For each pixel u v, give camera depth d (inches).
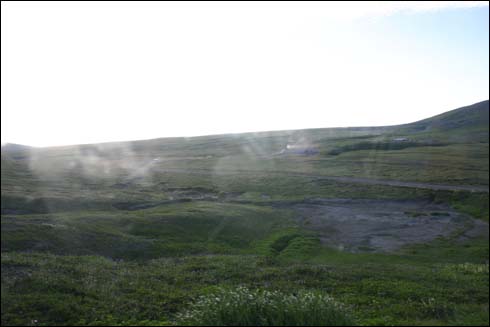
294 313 619.5
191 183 3617.1
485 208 2506.2
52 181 3250.5
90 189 2997.0
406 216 2400.3
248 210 2274.9
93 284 877.2
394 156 4953.3
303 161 5000.0
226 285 970.1
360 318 721.6
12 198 2027.6
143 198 2596.0
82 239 1364.4
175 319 701.9
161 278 1022.4
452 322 743.7
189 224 1840.6
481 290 1031.6
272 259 1337.4
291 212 2415.1
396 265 1371.8
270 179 3708.2
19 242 1224.8
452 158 4675.2
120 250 1366.9
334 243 1808.6
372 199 2866.6
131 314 729.6
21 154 5969.5
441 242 1847.9
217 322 606.5
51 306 712.4
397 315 792.3
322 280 1069.8
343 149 6003.9
